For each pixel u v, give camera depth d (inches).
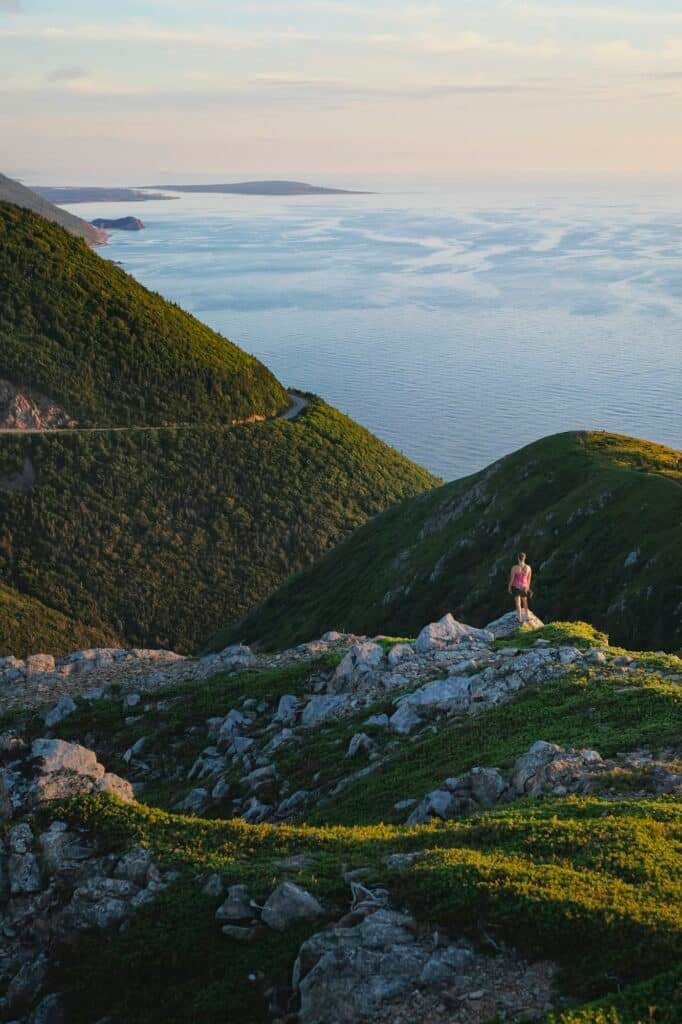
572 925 504.7
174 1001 569.9
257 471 7711.6
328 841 705.6
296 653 1690.5
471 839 653.9
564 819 669.3
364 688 1310.3
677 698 958.4
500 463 4340.6
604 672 1123.3
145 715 1546.5
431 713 1152.8
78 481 7052.2
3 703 1782.7
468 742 1010.7
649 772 751.7
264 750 1264.8
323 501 7741.1
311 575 4820.4
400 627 3713.1
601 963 483.5
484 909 534.6
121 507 7062.0
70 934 658.8
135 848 714.8
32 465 7012.8
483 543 3848.4
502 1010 471.5
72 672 1962.4
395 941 530.3
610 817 647.1
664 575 2837.1
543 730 968.9
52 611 6215.6
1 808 829.8
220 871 657.0
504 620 1545.3
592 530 3289.9
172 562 6909.5
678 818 641.6
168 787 1328.7
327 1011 503.8
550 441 4207.7
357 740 1133.7
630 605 2834.6
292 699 1380.4
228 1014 545.0
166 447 7554.1
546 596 3144.7
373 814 917.8
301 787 1116.5
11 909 713.0
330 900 599.2
